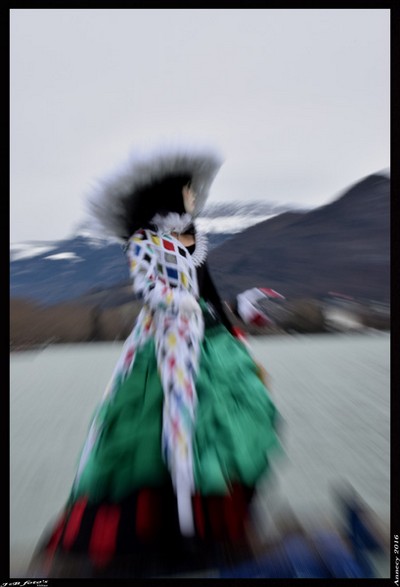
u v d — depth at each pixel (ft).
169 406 10.59
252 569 10.17
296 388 24.35
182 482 10.25
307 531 11.46
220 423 10.75
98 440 10.80
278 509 12.57
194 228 12.00
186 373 10.81
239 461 10.64
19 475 15.47
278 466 15.23
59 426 19.89
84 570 10.21
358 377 26.27
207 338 11.43
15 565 10.55
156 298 10.86
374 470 14.74
